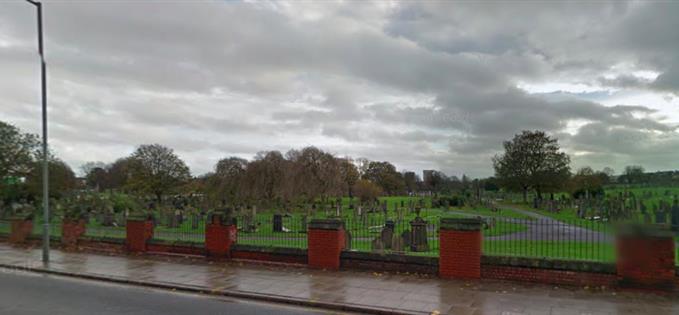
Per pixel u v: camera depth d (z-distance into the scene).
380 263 11.72
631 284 9.27
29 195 41.84
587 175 64.62
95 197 40.72
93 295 10.15
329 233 12.25
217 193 48.00
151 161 66.94
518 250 14.94
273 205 44.38
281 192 46.66
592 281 9.57
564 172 63.28
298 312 8.65
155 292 10.47
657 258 9.09
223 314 8.45
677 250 14.97
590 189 54.91
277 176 47.25
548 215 36.78
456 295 9.32
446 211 43.09
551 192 64.69
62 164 45.47
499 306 8.50
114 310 8.74
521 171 63.94
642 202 30.31
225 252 13.87
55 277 12.50
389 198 73.06
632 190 45.81
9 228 20.69
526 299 8.89
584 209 34.53
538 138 64.19
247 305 9.19
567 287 9.68
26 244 19.14
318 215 35.78
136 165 67.31
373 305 8.76
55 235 18.94
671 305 8.33
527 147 64.31
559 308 8.27
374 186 66.06
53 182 42.75
